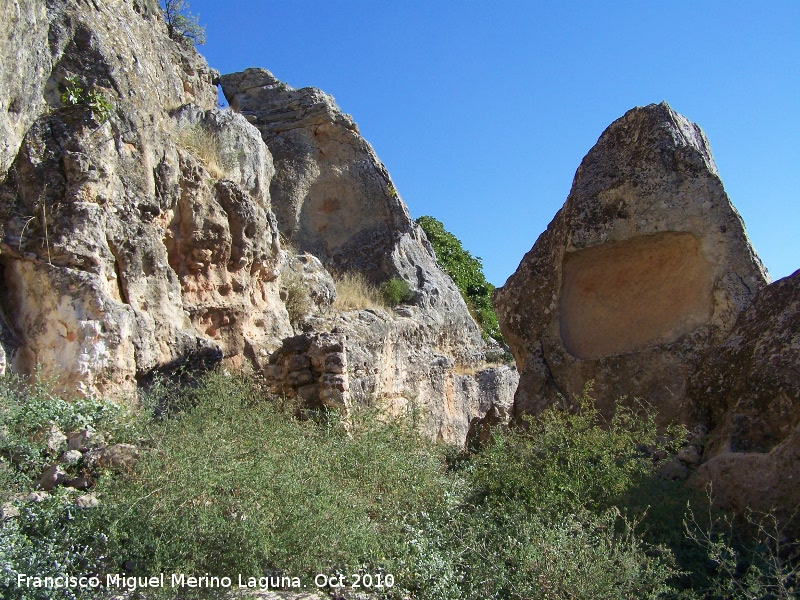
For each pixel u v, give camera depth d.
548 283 10.08
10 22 9.30
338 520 6.06
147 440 7.34
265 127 22.03
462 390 20.14
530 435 7.93
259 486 6.11
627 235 9.51
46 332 9.20
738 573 6.17
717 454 7.34
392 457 7.40
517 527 6.36
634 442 8.05
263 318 13.52
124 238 10.23
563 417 8.41
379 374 16.22
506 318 10.29
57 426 7.73
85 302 9.25
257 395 9.97
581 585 5.61
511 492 7.09
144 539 5.58
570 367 9.59
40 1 10.05
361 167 22.41
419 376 18.50
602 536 6.12
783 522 6.48
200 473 6.02
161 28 16.14
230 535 5.69
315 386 11.08
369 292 19.98
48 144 9.77
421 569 6.05
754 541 6.42
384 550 6.23
